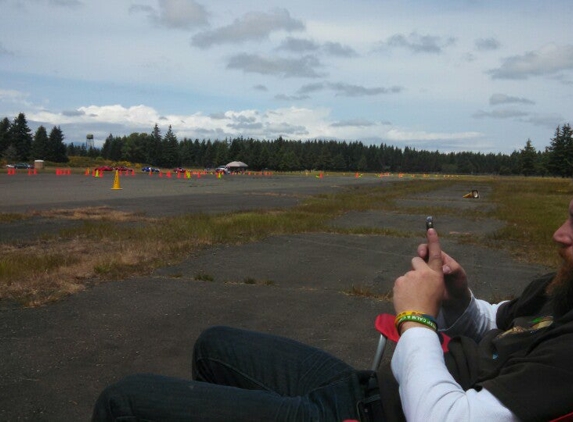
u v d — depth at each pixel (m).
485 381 1.47
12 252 8.22
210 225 11.62
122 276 6.51
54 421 2.93
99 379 3.50
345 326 4.82
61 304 5.22
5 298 5.36
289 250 9.30
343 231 12.26
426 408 1.41
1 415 2.96
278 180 60.84
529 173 146.25
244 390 1.64
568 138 106.19
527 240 11.62
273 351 1.96
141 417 1.60
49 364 3.72
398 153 199.75
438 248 1.74
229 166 139.25
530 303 1.85
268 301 5.62
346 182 58.03
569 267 1.57
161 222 12.85
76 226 11.89
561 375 1.34
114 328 4.55
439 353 1.54
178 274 6.81
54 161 127.19
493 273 7.80
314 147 193.38
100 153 177.25
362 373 1.75
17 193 25.41
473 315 2.06
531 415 1.33
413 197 30.95
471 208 22.23
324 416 1.60
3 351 3.92
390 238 11.38
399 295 1.67
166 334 4.44
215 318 4.94
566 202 27.50
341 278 7.04
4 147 124.62
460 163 196.25
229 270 7.29
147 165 150.62
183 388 1.62
